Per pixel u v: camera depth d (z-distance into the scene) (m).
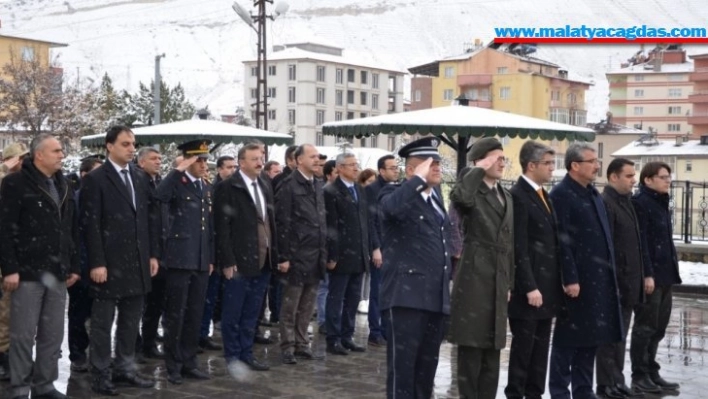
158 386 7.39
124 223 7.11
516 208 6.50
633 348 7.73
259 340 9.45
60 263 6.78
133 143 7.20
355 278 9.14
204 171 7.80
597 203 6.76
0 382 7.46
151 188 7.50
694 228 18.42
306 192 8.53
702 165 49.22
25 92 46.00
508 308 6.54
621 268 7.23
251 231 8.01
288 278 8.41
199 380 7.64
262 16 38.00
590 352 6.83
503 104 73.50
